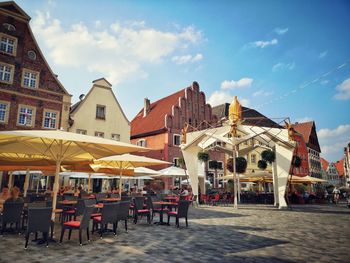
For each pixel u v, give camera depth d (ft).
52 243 24.36
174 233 30.35
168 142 108.78
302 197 94.99
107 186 95.30
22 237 26.58
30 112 74.13
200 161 81.56
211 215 49.44
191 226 35.86
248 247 24.25
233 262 19.42
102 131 92.27
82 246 23.38
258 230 33.37
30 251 21.47
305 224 39.14
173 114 112.57
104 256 20.26
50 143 26.73
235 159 70.44
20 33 75.20
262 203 88.89
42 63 77.87
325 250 23.53
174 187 104.47
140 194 58.44
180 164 97.30
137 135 122.21
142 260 19.39
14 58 73.20
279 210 60.95
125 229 31.96
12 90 71.61
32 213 22.33
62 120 78.79
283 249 23.71
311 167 194.08
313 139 209.56
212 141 71.97
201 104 123.85
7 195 36.29
